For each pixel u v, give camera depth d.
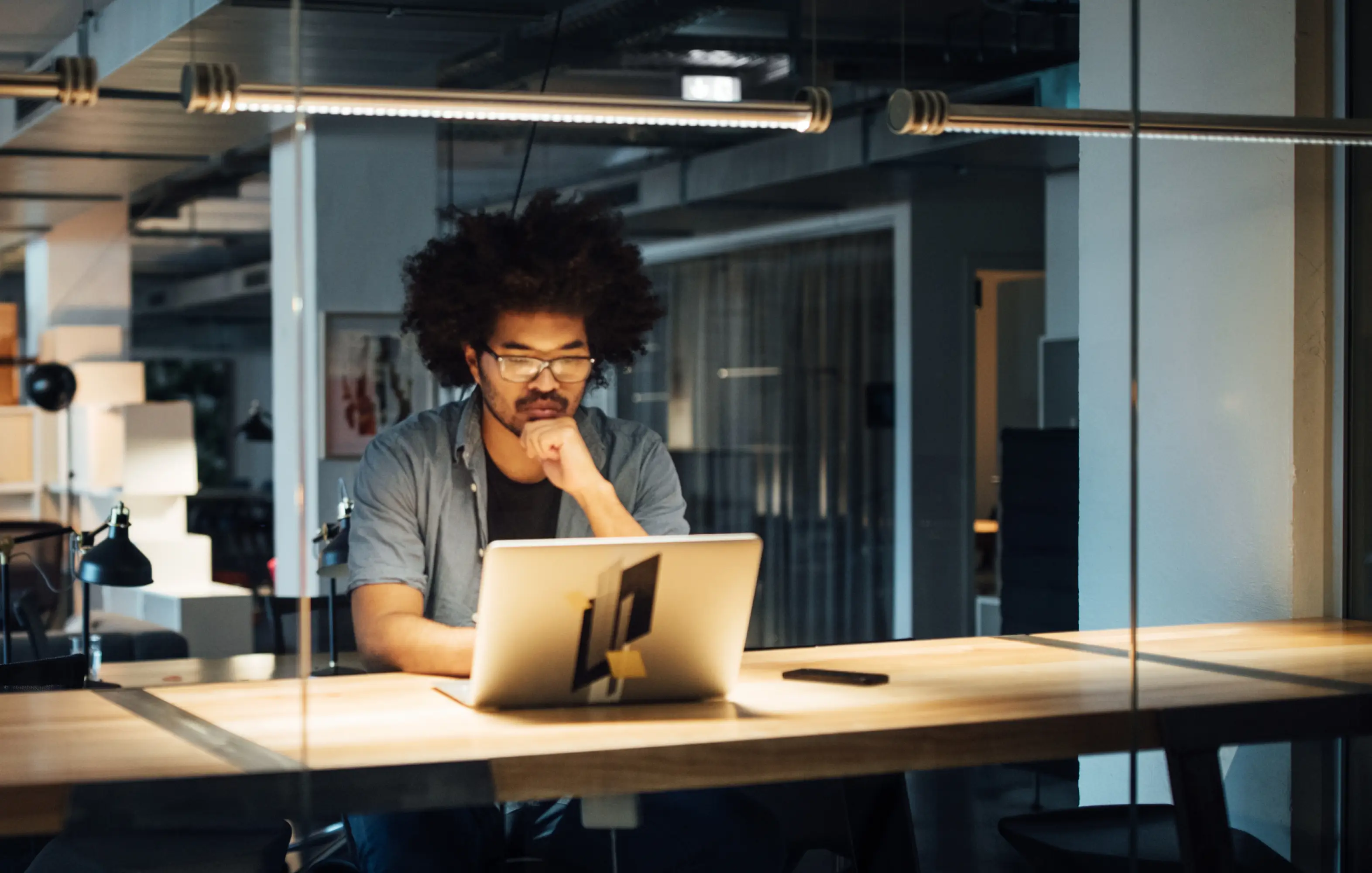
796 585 9.34
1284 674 1.97
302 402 1.53
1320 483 2.68
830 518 9.06
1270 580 2.71
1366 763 2.66
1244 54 2.76
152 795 1.34
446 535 2.17
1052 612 4.72
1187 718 1.74
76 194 7.84
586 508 2.09
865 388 8.71
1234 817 2.61
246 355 20.27
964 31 5.59
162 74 4.46
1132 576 1.78
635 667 1.67
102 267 9.39
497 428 2.20
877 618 8.61
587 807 1.72
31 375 7.44
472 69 5.15
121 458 7.16
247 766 1.38
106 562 3.47
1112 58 3.11
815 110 2.91
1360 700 1.85
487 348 2.14
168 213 10.28
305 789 1.37
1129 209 3.04
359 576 2.07
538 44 5.04
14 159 6.39
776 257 9.61
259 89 2.48
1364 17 2.66
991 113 2.62
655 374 10.64
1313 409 2.68
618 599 1.64
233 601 6.58
